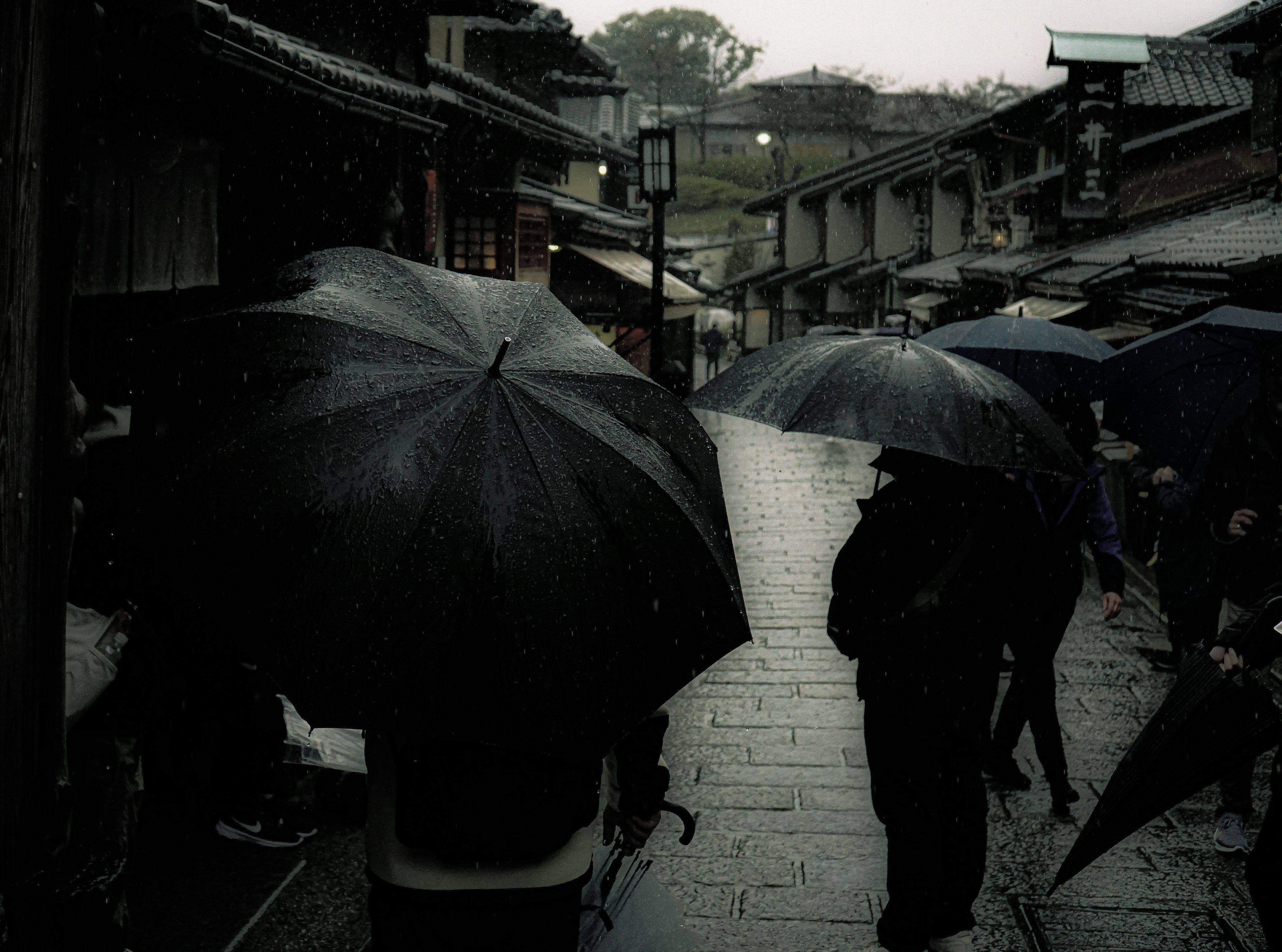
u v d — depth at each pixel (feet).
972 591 12.05
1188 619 19.13
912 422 11.75
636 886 9.62
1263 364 15.92
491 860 7.84
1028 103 86.99
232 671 15.11
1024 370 23.98
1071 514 16.75
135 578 12.96
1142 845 16.25
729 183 267.59
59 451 9.60
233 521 6.67
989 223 98.63
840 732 21.56
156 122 19.80
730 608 7.78
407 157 34.17
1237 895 14.73
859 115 268.21
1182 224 61.16
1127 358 17.92
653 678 7.27
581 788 8.10
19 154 8.88
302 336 7.41
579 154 82.07
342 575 6.59
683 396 93.66
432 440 7.03
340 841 16.25
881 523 12.30
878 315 134.41
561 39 81.51
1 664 9.09
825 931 13.83
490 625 6.70
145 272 19.60
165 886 14.58
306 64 21.59
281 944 13.39
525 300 8.80
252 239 26.94
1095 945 13.48
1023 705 18.22
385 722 6.49
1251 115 64.64
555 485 7.14
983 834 12.26
